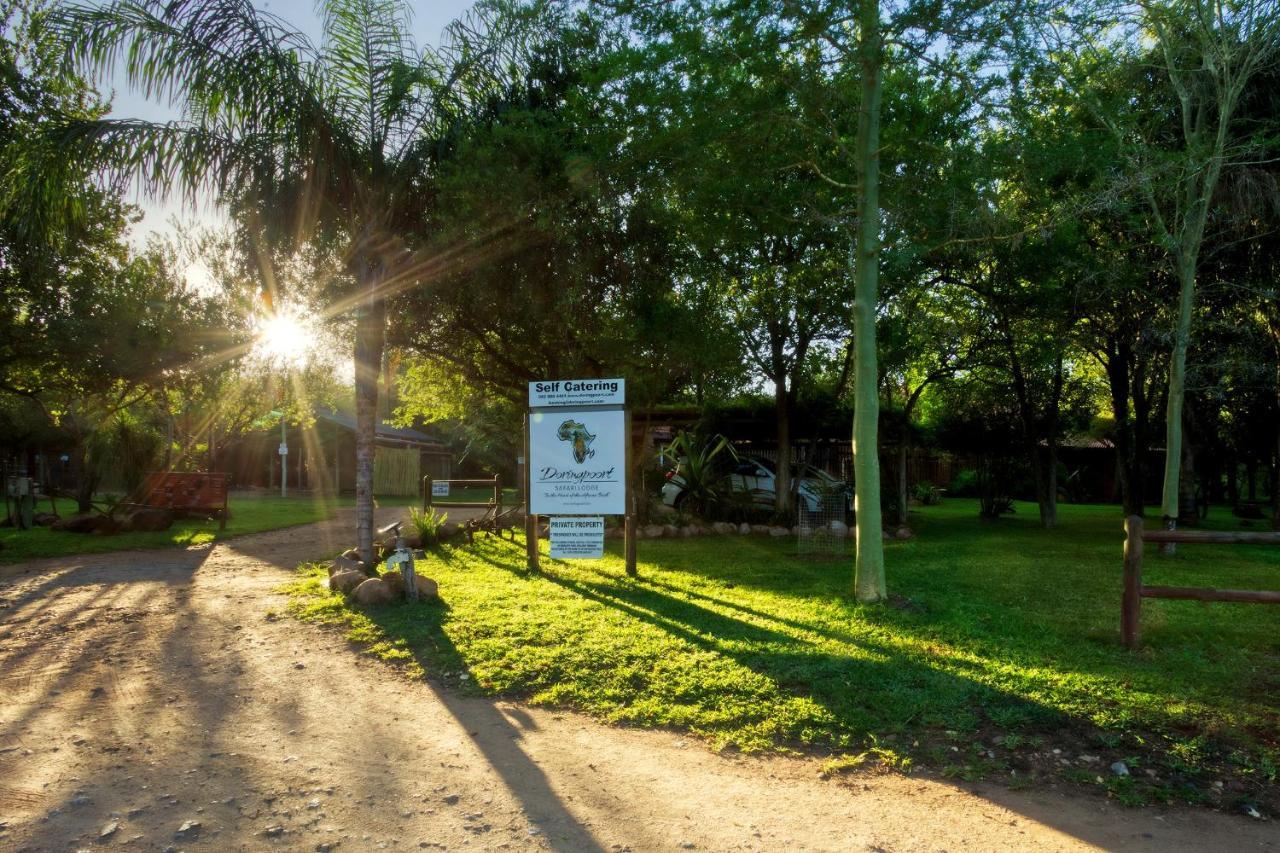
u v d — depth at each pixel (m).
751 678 5.53
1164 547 12.66
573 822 3.67
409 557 8.23
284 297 11.26
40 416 20.39
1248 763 4.22
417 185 10.34
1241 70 11.88
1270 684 5.50
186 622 7.53
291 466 40.09
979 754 4.41
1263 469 34.00
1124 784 4.02
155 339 13.60
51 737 4.63
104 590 9.30
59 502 25.59
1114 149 11.21
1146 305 14.39
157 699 5.32
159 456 20.94
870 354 8.38
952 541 14.37
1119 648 6.43
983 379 18.45
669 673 5.70
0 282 12.12
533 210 10.52
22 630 7.27
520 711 5.14
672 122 9.67
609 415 10.21
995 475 19.89
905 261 9.31
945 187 9.47
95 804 3.78
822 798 3.93
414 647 6.52
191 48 8.58
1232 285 13.31
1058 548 13.30
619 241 11.57
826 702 5.09
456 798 3.90
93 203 9.95
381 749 4.50
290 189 9.16
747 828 3.63
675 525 15.41
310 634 7.03
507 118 10.46
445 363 15.09
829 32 8.48
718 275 13.83
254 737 4.66
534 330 12.62
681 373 14.13
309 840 3.47
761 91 9.16
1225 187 12.64
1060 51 9.64
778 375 16.02
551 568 10.75
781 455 16.30
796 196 11.04
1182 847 3.48
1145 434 16.31
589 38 10.17
